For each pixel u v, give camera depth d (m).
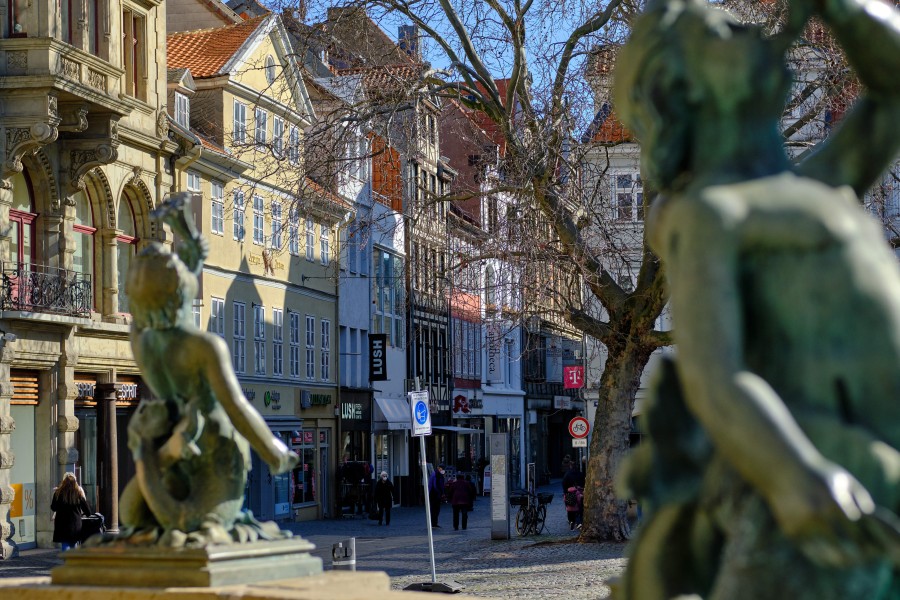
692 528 2.23
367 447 53.44
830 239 2.06
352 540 8.14
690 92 2.18
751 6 19.86
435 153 61.12
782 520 1.90
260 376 43.50
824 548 1.88
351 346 52.62
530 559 23.41
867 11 2.17
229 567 4.36
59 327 30.58
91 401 32.38
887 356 2.05
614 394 26.47
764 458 1.91
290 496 44.34
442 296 27.64
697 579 2.23
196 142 37.16
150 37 35.62
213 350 4.45
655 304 25.81
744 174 2.16
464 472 61.66
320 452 48.44
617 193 27.36
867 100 2.27
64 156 31.55
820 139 22.36
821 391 2.07
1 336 28.50
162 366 4.50
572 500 34.78
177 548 4.36
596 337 26.66
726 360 1.99
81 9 31.75
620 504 26.45
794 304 2.06
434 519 38.84
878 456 2.03
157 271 4.47
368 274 54.09
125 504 4.60
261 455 4.45
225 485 4.54
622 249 26.14
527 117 24.34
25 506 29.84
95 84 31.16
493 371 73.62
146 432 4.51
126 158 34.09
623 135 25.06
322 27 25.11
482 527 39.19
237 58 42.31
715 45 2.15
